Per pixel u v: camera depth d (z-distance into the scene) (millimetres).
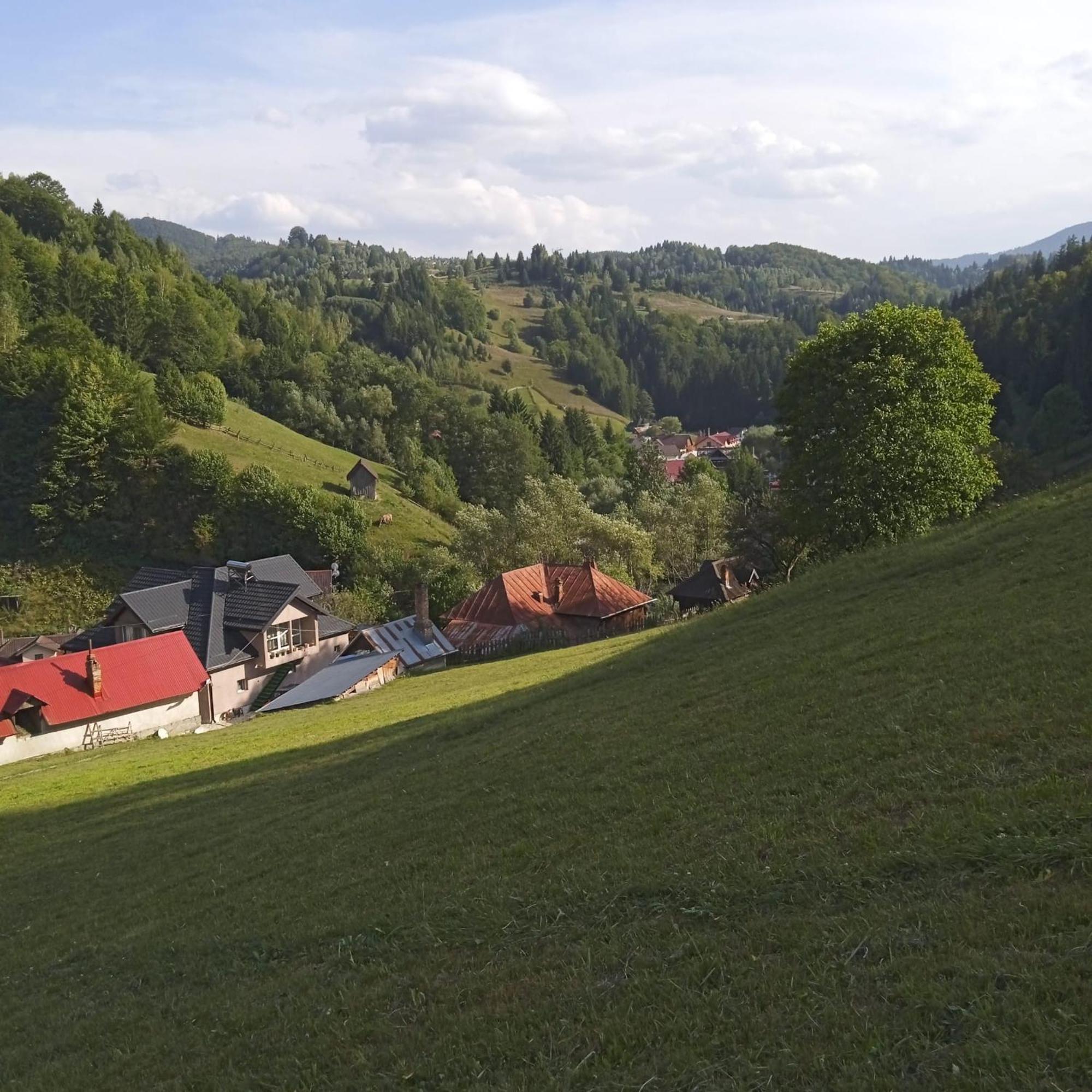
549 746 20734
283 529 97062
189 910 16688
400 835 17281
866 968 8242
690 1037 8055
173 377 122312
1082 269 155000
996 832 9766
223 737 43094
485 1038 9055
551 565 68062
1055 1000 7062
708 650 28047
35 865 24094
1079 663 14328
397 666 56781
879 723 14688
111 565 95625
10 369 100062
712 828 12609
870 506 45781
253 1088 9492
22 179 191250
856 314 48844
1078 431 103250
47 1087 11000
